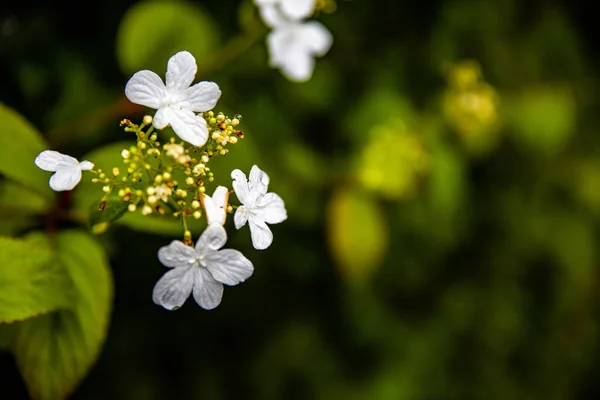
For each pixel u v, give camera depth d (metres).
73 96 0.52
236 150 0.44
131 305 0.56
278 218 0.36
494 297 0.76
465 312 0.75
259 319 0.64
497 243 0.76
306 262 0.64
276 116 0.60
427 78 0.69
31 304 0.38
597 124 0.82
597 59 0.83
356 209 0.58
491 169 0.76
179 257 0.35
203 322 0.60
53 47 0.53
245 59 0.57
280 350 0.65
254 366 0.64
